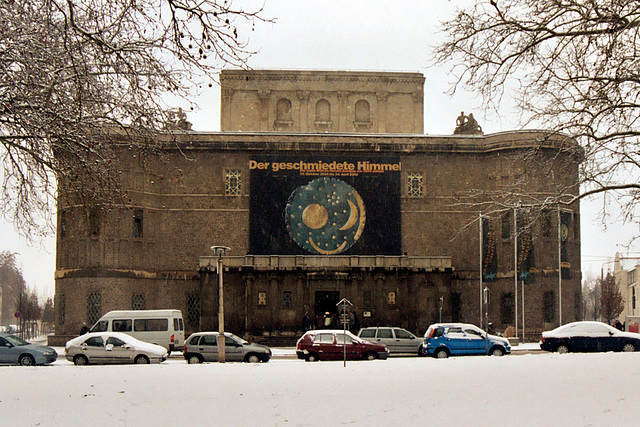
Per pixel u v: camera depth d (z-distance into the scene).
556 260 60.66
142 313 46.12
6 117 19.38
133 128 20.36
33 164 21.09
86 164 20.52
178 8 16.39
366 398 17.31
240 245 62.38
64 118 18.89
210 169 62.91
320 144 63.09
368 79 72.06
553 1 20.64
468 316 62.75
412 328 59.16
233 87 71.00
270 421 14.75
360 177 62.50
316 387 19.34
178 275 61.88
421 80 72.38
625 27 20.05
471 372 22.44
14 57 17.97
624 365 23.59
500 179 62.62
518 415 14.86
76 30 17.88
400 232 62.25
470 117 68.44
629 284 112.44
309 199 62.09
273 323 58.38
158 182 62.16
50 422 14.73
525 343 57.44
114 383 20.53
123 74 19.17
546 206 23.95
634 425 13.68
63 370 24.36
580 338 39.44
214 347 38.53
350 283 59.28
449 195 63.66
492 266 60.66
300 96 71.31
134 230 60.44
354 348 38.16
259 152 63.16
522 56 21.72
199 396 17.92
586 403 15.94
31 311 108.75
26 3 18.53
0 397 17.86
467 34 21.61
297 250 61.66
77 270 58.69
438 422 14.36
